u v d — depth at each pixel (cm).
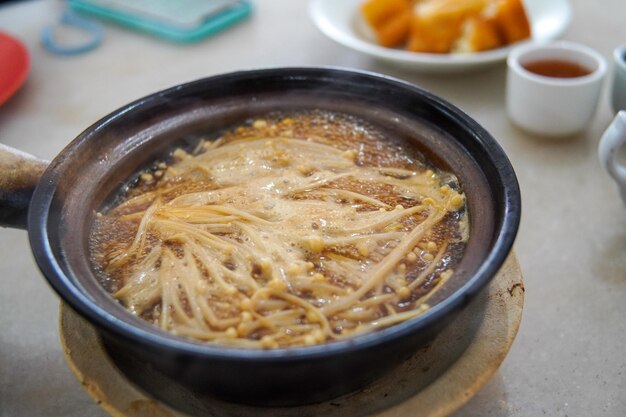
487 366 32
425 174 37
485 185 33
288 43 72
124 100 64
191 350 26
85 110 62
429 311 27
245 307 30
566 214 49
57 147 57
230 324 30
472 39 63
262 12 80
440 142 36
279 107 40
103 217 35
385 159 38
